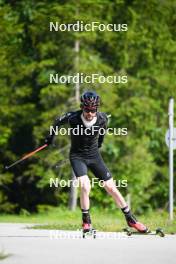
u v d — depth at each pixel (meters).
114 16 91.56
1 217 55.25
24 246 24.88
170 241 26.81
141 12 93.56
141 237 28.28
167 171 94.19
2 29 83.00
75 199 82.25
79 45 84.81
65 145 83.25
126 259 21.75
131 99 88.81
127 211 27.92
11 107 84.81
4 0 88.56
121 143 87.75
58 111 80.75
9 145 89.81
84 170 27.20
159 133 92.12
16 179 86.69
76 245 25.31
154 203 95.19
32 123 87.31
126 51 90.31
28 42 86.88
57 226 33.59
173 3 94.88
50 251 23.45
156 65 93.50
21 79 84.94
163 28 94.00
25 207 90.12
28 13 86.12
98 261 21.22
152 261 21.42
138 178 87.94
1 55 82.88
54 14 82.44
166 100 93.62
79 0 82.25
